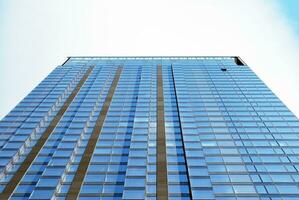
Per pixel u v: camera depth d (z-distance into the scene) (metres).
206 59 88.50
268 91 63.16
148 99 61.72
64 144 46.09
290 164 39.75
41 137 49.41
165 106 58.31
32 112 56.91
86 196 35.97
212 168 39.00
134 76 76.00
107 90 67.50
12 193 36.72
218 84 67.38
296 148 43.50
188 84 67.69
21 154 44.94
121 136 48.75
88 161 42.34
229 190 35.03
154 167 40.56
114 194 36.31
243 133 47.44
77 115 55.84
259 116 52.66
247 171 38.41
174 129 50.00
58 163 41.41
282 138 46.00
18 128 51.09
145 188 36.41
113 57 93.50
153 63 86.56
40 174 40.22
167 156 42.91
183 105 57.19
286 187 35.41
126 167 40.94
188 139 45.81
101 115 56.03
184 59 89.88
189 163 40.09
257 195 34.19
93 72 80.00
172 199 35.38
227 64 82.38
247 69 77.50
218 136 46.56
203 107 56.28
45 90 67.62
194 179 37.03
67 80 73.94
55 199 35.53
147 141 46.34
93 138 48.34
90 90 67.69
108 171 40.19
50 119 55.44
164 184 37.31
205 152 42.50
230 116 52.78
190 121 51.22
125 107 59.00
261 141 45.28
